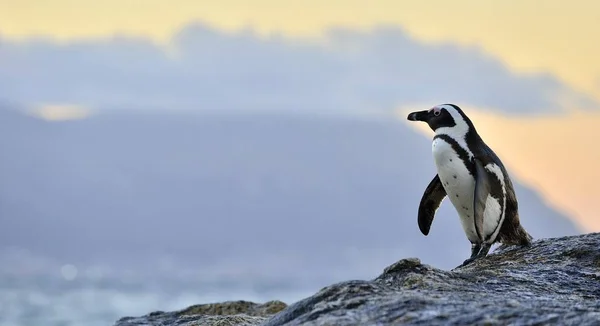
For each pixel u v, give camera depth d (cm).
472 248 1412
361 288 999
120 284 17550
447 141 1397
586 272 1205
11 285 14475
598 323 864
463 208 1402
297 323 952
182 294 13038
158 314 1605
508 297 1032
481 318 890
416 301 946
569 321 872
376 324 898
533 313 898
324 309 964
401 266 1094
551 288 1140
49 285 15175
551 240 1365
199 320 1323
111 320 6081
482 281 1117
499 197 1363
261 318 1319
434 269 1108
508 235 1379
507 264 1275
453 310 916
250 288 17425
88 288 14625
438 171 1412
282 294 14125
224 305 1630
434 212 1459
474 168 1377
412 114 1449
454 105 1428
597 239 1310
